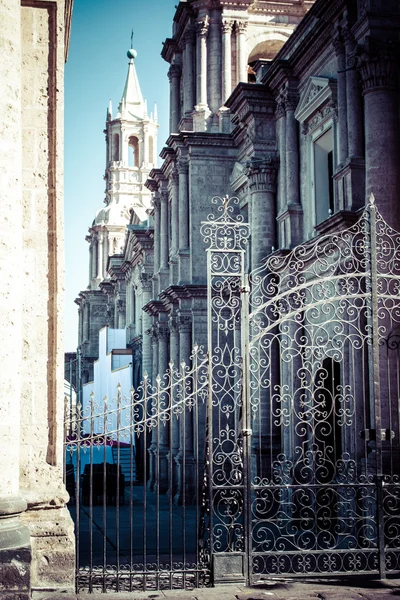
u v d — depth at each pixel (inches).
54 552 421.4
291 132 934.4
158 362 1448.1
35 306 443.5
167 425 1334.9
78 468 443.8
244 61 1245.7
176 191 1289.4
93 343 2608.3
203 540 470.6
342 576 468.8
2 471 393.7
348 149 730.8
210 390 474.3
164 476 1325.0
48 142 456.4
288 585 450.9
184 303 1200.8
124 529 828.6
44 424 438.0
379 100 663.8
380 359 620.1
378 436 480.1
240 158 1172.5
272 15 1290.6
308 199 898.1
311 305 495.2
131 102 2785.4
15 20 417.7
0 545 383.2
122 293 2256.4
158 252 1471.5
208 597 425.1
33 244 447.5
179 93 1391.5
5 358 398.3
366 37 674.2
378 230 642.8
